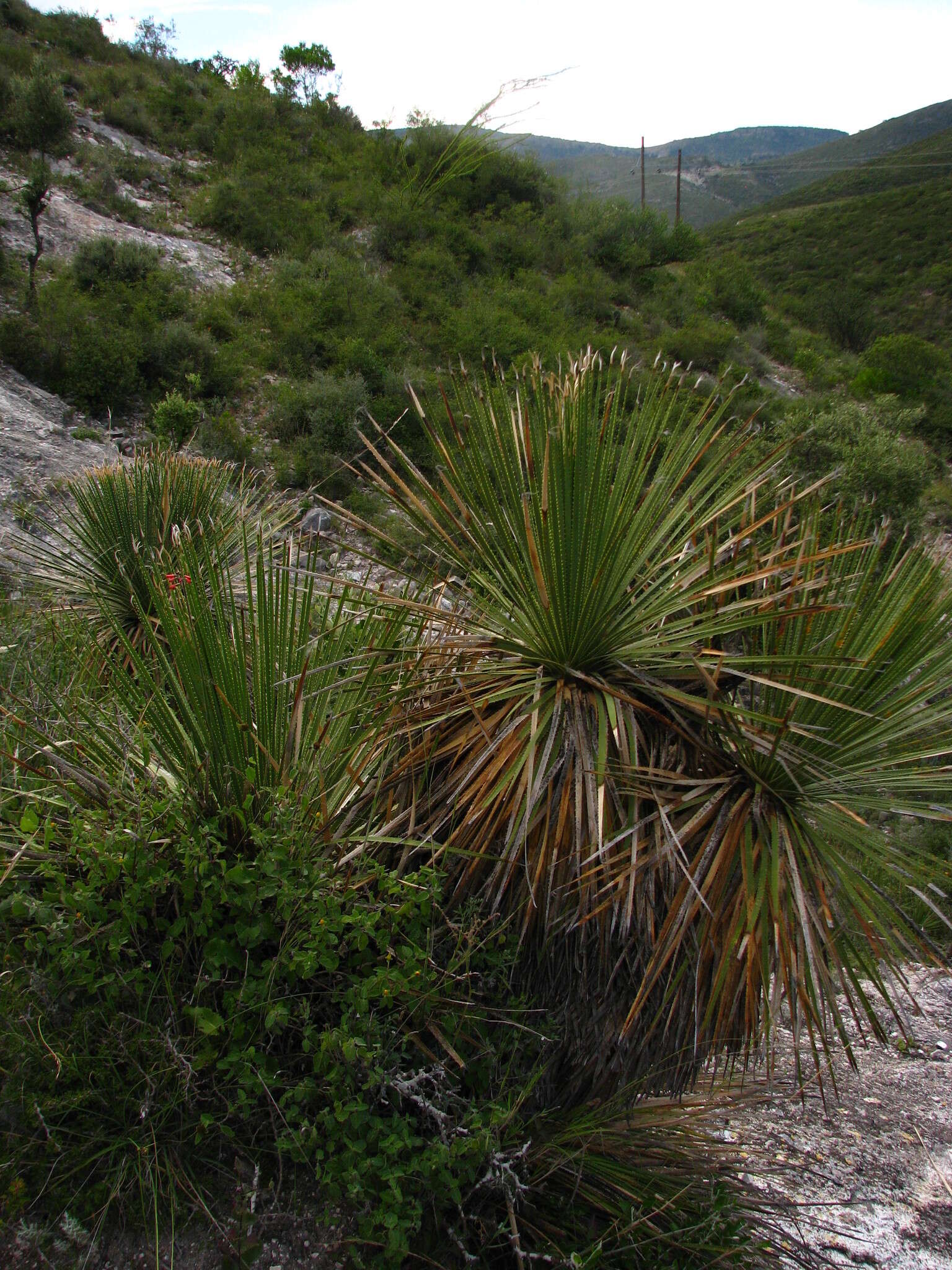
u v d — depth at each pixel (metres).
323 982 2.17
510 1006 2.32
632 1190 2.31
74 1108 1.90
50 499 7.77
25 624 4.20
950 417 23.00
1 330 11.14
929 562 2.46
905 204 54.53
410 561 2.79
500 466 2.44
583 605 2.29
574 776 2.22
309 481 10.92
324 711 2.63
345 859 2.26
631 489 2.35
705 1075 3.09
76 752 2.44
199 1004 2.07
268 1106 2.07
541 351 15.51
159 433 10.77
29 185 12.77
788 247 53.25
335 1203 2.02
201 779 2.26
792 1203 2.78
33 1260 1.79
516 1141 2.24
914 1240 3.24
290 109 23.31
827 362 26.03
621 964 2.28
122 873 2.11
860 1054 4.63
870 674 2.33
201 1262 1.88
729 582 2.26
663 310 23.02
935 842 5.48
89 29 24.91
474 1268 2.00
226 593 2.68
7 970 2.03
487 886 2.23
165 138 20.94
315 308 15.01
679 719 2.32
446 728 2.50
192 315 13.89
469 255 19.70
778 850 2.15
